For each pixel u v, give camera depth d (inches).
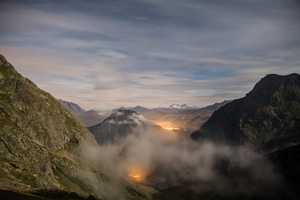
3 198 4741.6
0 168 6348.4
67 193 7219.5
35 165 7741.1
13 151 7564.0
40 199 5073.8
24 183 6225.4
